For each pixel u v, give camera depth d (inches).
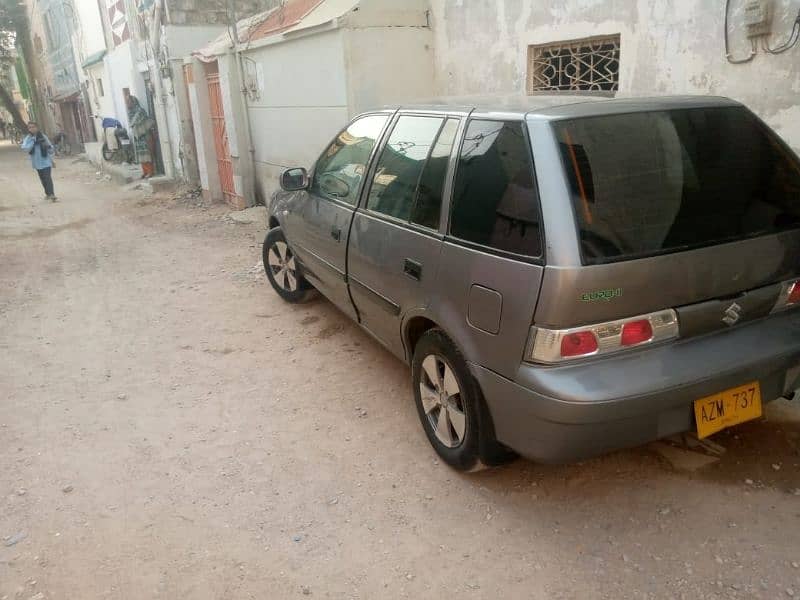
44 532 116.4
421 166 130.3
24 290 268.4
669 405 97.0
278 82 348.8
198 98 437.4
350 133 174.1
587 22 215.3
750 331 105.8
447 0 276.8
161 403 162.9
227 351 192.7
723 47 177.2
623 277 93.3
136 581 104.1
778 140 118.0
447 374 120.5
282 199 216.2
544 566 103.0
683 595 95.4
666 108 109.0
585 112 104.0
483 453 114.5
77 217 450.0
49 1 983.6
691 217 100.9
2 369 187.6
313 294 223.5
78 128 1095.0
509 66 252.4
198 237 354.9
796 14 158.7
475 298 106.5
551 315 93.1
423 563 105.3
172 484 129.1
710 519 110.0
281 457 136.6
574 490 120.0
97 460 138.6
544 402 94.7
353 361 180.9
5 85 1657.2
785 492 115.0
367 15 277.9
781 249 107.7
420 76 296.7
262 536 113.3
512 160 104.3
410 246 127.0
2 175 814.5
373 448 138.1
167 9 470.9
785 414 137.3
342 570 104.7
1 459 140.3
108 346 201.9
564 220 93.5
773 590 94.9
